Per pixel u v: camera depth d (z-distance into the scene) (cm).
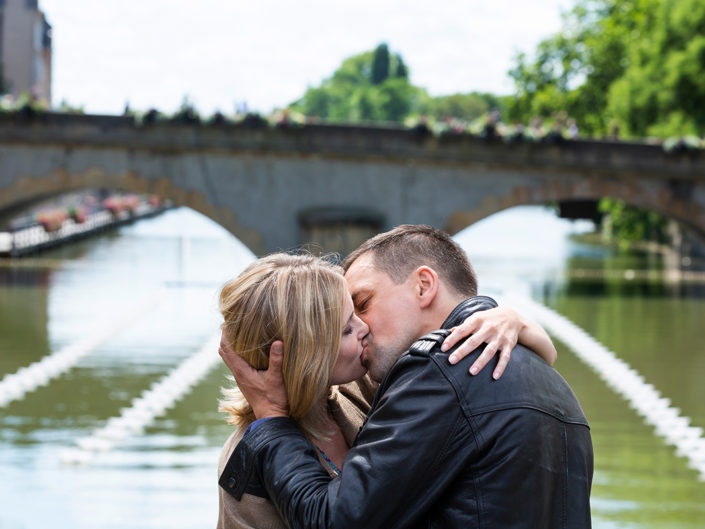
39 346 1855
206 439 1195
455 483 219
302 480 227
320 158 2859
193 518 882
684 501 959
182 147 2831
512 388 221
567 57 5353
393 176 2873
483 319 231
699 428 1267
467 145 2870
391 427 221
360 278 253
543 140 2889
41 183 2842
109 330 2045
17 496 947
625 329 2134
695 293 2886
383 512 216
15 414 1322
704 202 2947
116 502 923
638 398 1450
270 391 243
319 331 237
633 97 3759
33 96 2842
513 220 8081
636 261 4216
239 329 243
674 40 3738
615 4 5078
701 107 3644
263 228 2862
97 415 1317
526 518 214
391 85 12688
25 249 3959
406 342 248
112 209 6156
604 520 896
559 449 221
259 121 2823
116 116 2822
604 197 2931
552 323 2219
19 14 8225
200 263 3694
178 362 1711
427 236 255
